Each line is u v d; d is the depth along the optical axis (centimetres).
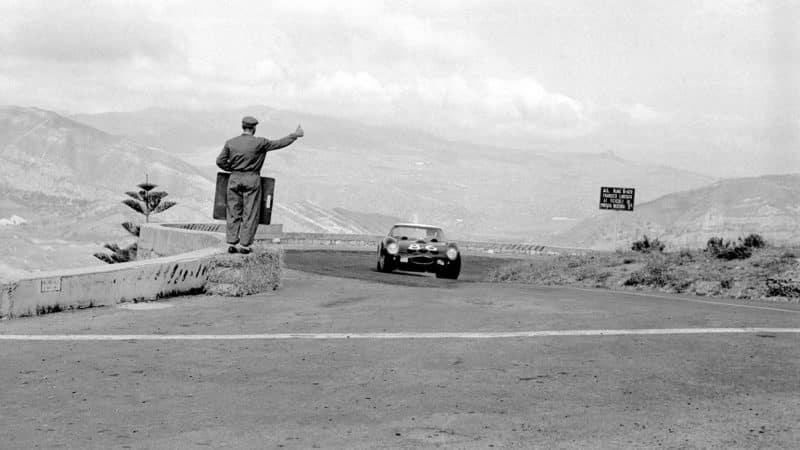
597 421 677
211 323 1193
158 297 1431
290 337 1080
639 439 627
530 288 1942
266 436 642
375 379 837
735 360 917
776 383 806
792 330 1130
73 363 905
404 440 629
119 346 1005
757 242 2302
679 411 705
